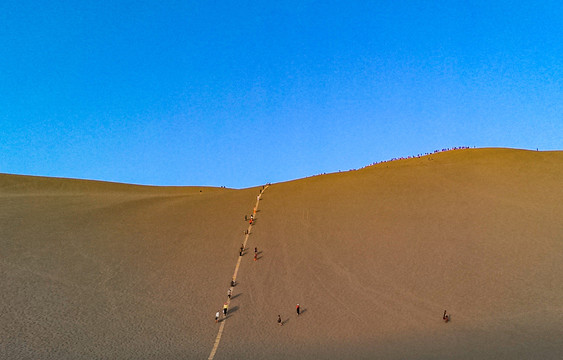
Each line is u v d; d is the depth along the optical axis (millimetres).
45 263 39812
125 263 40812
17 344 28016
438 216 48062
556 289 33531
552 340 25812
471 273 36844
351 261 40438
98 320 31625
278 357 25906
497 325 29000
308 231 47438
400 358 24641
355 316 31672
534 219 45500
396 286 35812
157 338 29250
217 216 53656
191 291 36312
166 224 50625
